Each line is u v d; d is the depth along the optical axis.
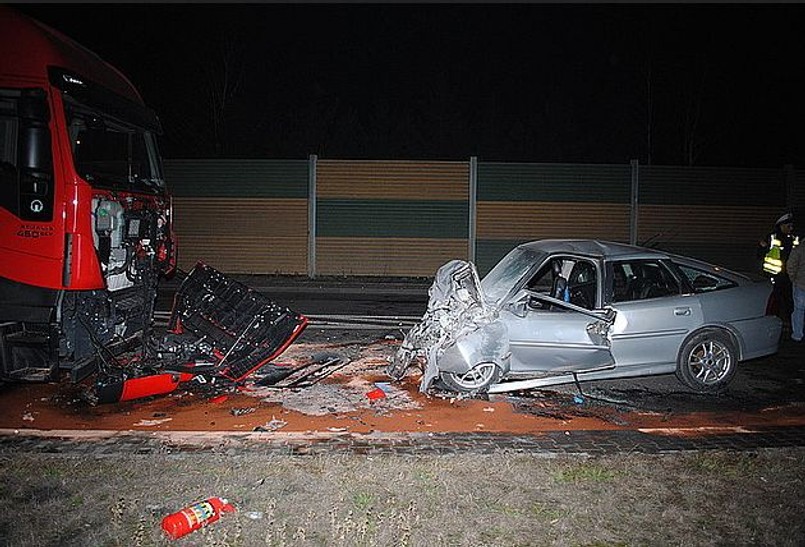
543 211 20.36
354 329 12.14
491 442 6.31
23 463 5.58
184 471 5.48
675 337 8.20
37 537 4.45
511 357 7.94
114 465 5.58
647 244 20.41
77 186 7.11
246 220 20.66
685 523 4.80
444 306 7.96
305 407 7.53
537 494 5.19
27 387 8.16
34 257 7.07
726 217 20.45
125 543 4.43
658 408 7.74
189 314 8.91
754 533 4.66
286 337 8.40
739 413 7.61
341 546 4.42
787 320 13.17
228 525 4.65
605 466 5.70
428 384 7.90
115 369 7.71
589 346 7.96
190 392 8.00
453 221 20.45
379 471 5.52
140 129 9.09
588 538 4.59
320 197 20.52
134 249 8.35
